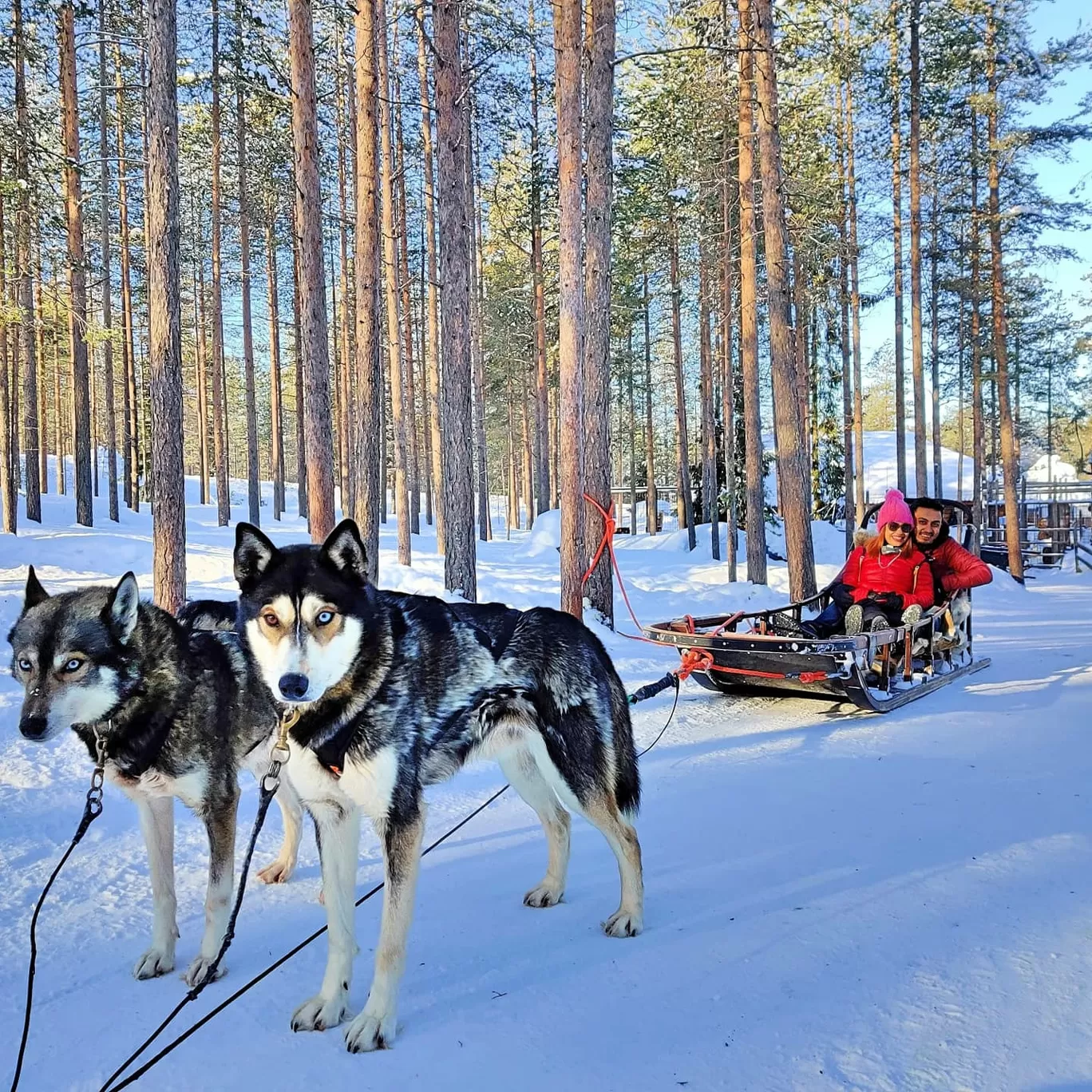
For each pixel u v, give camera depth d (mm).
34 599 3457
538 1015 2803
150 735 3197
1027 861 3877
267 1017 2883
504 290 33656
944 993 2789
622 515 43375
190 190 28484
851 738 6367
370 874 4164
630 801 3553
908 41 22750
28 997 2863
